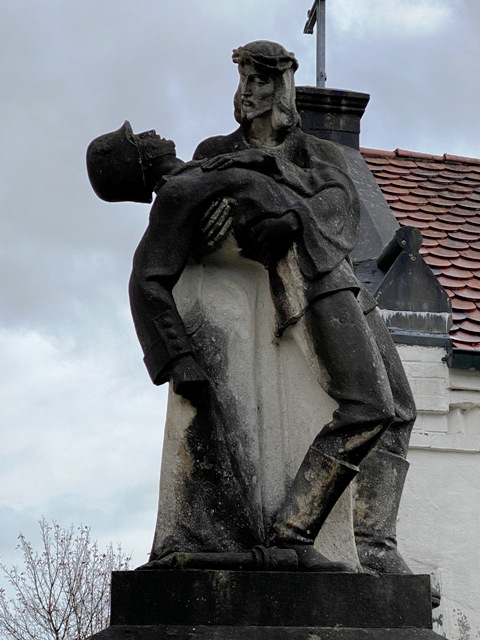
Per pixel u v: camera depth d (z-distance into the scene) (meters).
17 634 19.92
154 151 6.13
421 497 9.26
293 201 5.89
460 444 9.37
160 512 5.78
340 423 5.68
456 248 10.84
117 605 5.50
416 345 9.45
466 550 9.20
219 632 5.35
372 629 5.46
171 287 5.91
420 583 5.57
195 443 5.75
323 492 5.67
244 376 5.91
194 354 5.89
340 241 5.87
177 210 5.89
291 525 5.66
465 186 11.95
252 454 5.83
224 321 5.96
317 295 5.77
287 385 5.93
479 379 9.46
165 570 5.48
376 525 6.12
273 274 5.90
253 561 5.53
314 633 5.39
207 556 5.53
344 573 5.51
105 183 6.16
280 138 6.21
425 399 9.38
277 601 5.44
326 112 11.47
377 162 12.11
